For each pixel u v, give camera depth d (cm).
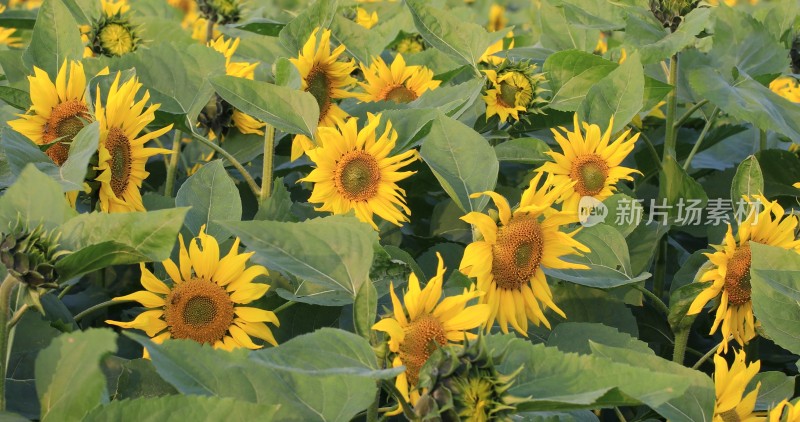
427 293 199
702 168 421
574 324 264
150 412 168
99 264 195
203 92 296
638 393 173
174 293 234
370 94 333
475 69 337
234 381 183
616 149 295
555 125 345
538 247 242
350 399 184
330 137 264
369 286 194
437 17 339
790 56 405
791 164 362
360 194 265
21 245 188
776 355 347
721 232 328
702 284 264
